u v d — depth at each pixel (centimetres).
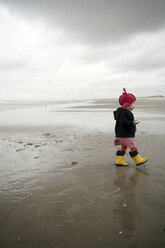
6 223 193
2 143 553
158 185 273
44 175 316
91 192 255
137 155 350
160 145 491
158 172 322
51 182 289
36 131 746
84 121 1016
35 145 523
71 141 563
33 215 206
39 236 174
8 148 495
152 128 749
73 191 259
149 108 1812
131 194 248
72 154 432
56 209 217
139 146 483
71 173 323
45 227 187
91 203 228
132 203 227
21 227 187
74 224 190
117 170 334
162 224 189
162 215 203
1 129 796
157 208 216
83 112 1597
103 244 164
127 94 366
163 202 228
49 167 353
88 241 167
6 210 216
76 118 1155
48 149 480
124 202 229
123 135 352
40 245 163
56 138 611
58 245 163
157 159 385
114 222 193
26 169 345
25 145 526
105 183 282
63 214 207
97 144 520
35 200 237
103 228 184
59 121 1028
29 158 409
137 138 575
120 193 251
